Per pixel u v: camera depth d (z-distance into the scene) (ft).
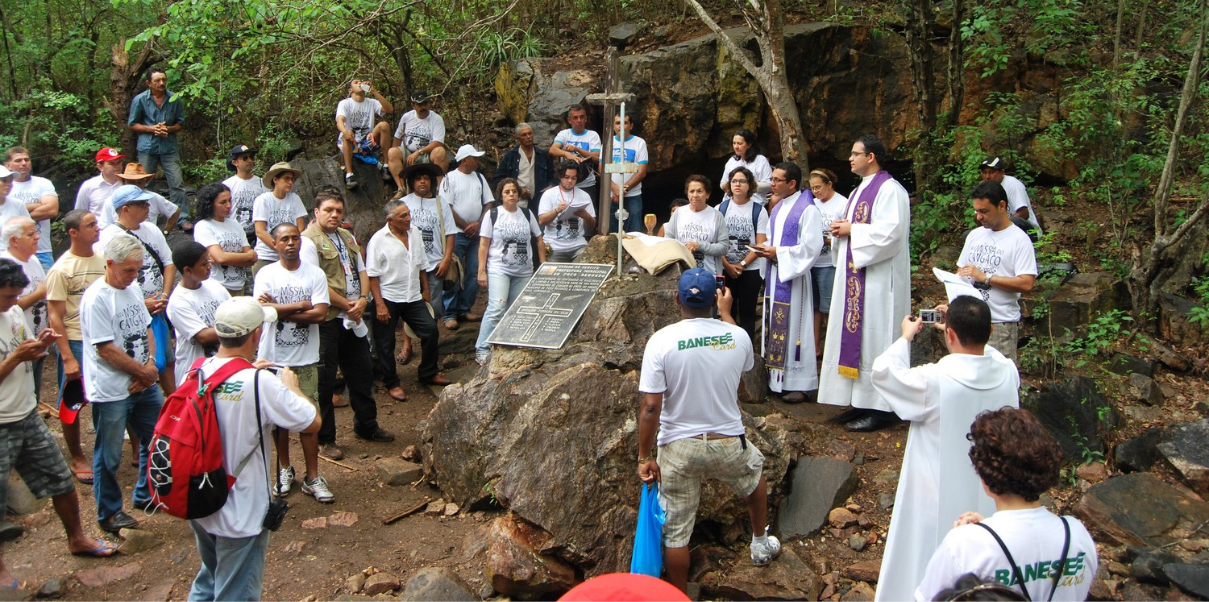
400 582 15.57
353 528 17.40
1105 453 19.20
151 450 11.84
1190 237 25.59
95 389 16.35
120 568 16.16
